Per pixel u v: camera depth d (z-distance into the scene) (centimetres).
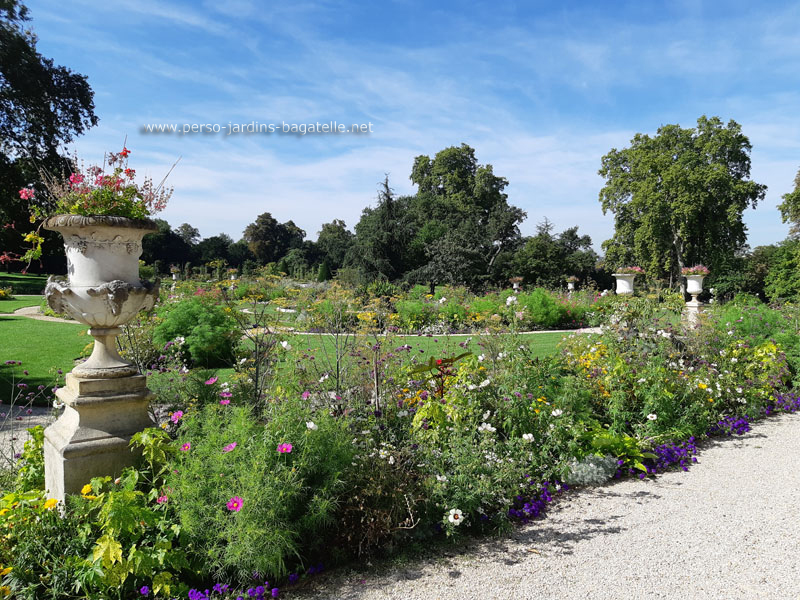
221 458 270
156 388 482
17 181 2003
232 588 258
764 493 396
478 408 423
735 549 308
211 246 5809
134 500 266
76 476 293
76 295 304
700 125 2967
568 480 411
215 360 840
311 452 290
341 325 629
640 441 470
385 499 305
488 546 315
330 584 271
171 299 1076
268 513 252
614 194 3209
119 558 235
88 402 301
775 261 2997
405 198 3669
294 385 402
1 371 754
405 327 1357
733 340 741
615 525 343
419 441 375
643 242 3038
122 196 319
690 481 423
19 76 1897
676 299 799
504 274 3275
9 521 260
